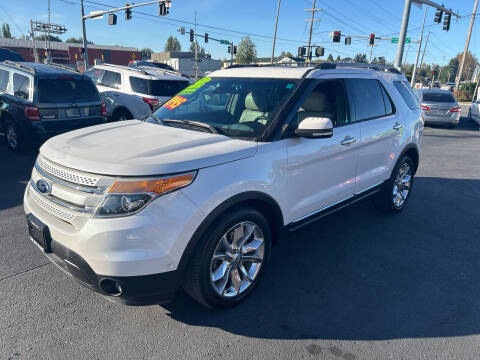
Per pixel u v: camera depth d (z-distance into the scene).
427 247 4.20
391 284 3.43
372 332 2.77
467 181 7.15
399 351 2.58
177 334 2.69
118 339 2.61
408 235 4.50
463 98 43.75
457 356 2.56
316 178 3.49
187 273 2.65
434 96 15.73
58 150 2.75
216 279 2.78
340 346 2.62
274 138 3.06
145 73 9.84
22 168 6.75
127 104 9.84
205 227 2.54
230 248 2.85
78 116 7.69
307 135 2.99
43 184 2.69
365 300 3.16
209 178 2.56
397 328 2.82
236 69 4.10
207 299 2.76
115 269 2.30
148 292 2.45
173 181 2.40
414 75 35.50
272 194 3.00
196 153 2.61
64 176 2.53
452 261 3.91
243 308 3.01
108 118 10.46
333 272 3.60
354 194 4.11
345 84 3.93
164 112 3.82
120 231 2.29
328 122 2.97
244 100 3.46
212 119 3.42
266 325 2.81
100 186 2.36
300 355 2.52
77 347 2.52
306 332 2.75
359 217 5.03
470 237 4.52
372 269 3.68
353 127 3.90
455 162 8.95
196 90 3.93
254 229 3.00
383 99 4.51
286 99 3.28
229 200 2.65
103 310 2.91
